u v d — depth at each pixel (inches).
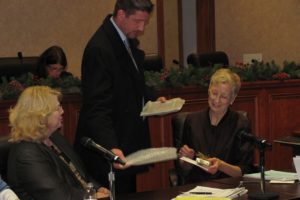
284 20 293.7
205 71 189.9
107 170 127.0
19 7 270.1
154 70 218.2
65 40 282.4
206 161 127.3
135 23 125.2
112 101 125.6
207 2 329.1
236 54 317.4
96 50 124.7
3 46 266.5
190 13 346.6
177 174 141.9
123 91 127.8
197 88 187.3
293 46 291.0
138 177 180.2
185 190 116.1
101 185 129.1
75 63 285.6
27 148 107.0
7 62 197.8
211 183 122.2
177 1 351.9
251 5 307.6
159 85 180.4
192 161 127.3
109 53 125.1
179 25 352.2
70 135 167.8
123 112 128.1
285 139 173.6
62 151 120.8
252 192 112.5
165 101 131.1
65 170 112.0
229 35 320.8
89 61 125.7
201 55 254.1
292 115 203.8
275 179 123.8
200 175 138.2
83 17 287.1
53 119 109.9
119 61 127.1
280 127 202.2
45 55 191.6
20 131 108.4
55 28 279.3
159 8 312.3
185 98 186.4
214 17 327.9
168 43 362.3
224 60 261.3
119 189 130.6
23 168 105.6
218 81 138.3
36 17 274.1
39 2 274.7
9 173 107.5
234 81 138.9
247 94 195.9
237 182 122.4
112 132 123.2
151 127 181.2
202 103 189.3
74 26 284.7
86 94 125.9
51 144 117.4
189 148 134.5
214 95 138.4
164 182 185.3
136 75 130.9
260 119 198.8
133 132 129.8
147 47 309.3
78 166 122.3
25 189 105.7
